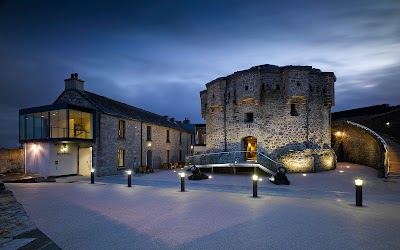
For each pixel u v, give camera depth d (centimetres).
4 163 1805
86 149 1939
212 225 605
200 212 730
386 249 462
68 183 1451
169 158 2888
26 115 1852
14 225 605
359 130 2264
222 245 481
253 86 1984
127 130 2133
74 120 2011
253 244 486
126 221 639
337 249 462
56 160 1781
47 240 504
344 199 930
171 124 3222
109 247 472
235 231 561
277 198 947
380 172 1487
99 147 1809
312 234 541
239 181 1503
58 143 1797
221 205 823
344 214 707
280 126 1952
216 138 2262
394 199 923
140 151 2295
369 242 495
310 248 467
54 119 1905
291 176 1636
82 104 1884
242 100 2041
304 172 1795
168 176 1841
